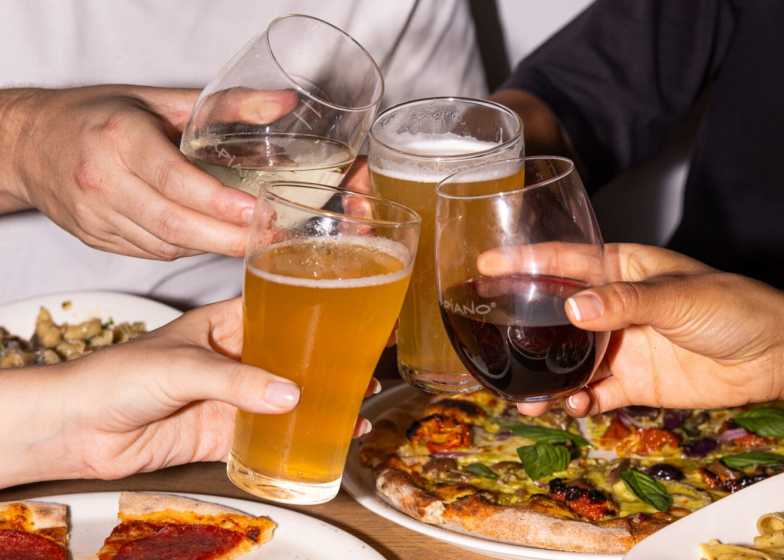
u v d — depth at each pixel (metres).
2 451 1.13
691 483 1.33
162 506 1.13
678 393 1.37
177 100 1.37
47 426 1.12
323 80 1.14
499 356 0.98
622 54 2.22
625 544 1.14
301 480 0.99
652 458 1.41
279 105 1.08
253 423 0.99
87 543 1.08
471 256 0.97
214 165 1.10
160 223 1.15
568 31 2.28
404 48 2.26
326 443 0.99
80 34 1.95
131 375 1.08
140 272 2.07
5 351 1.57
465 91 2.39
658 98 2.21
